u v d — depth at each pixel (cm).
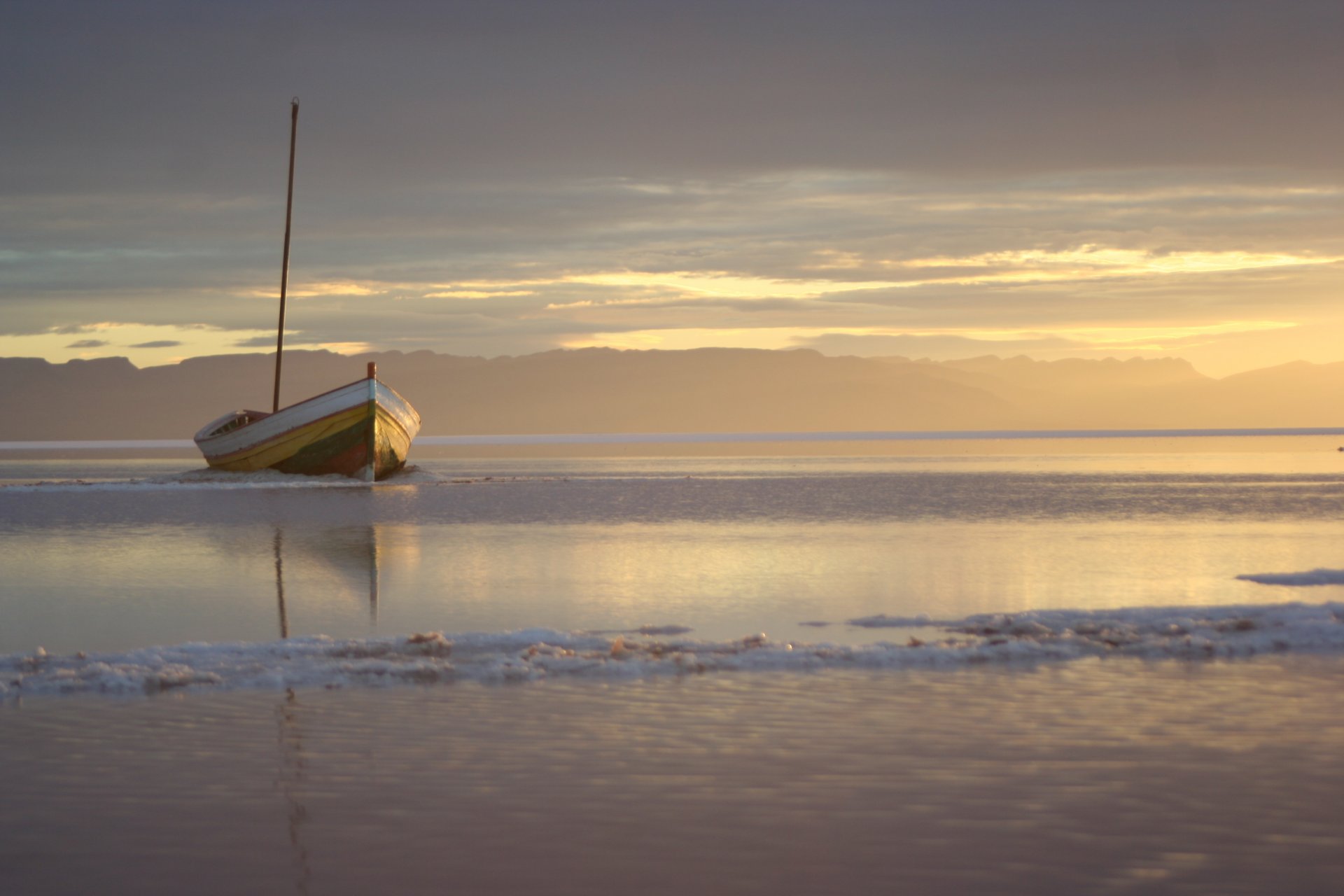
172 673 1459
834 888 826
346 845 909
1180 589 2288
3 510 4541
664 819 958
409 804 999
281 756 1137
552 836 923
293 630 1920
